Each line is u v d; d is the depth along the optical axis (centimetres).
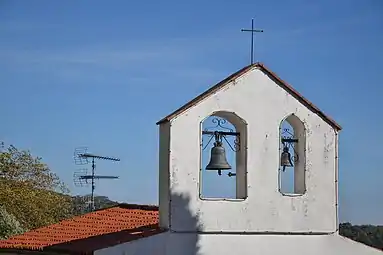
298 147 2045
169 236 1894
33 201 5066
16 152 5256
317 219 2011
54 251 2183
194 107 1928
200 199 1922
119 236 2058
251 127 1972
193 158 1920
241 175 1984
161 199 1959
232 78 1961
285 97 2006
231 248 1936
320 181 2022
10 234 4562
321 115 2030
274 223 1972
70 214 5212
